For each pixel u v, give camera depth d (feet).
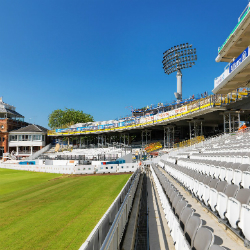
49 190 60.03
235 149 62.13
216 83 93.50
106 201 44.21
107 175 92.38
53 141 264.72
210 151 85.87
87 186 64.49
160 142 184.65
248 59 63.67
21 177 93.50
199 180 33.42
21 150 244.22
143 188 52.65
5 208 41.37
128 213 28.50
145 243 21.95
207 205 25.96
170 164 65.05
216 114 130.93
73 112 295.69
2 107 253.65
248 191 19.21
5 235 27.99
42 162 142.92
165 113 145.89
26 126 262.26
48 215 35.91
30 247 24.45
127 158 129.70
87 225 30.55
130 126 173.68
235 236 18.65
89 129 207.41
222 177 35.40
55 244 24.93
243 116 144.36
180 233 16.72
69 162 129.59
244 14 66.54
